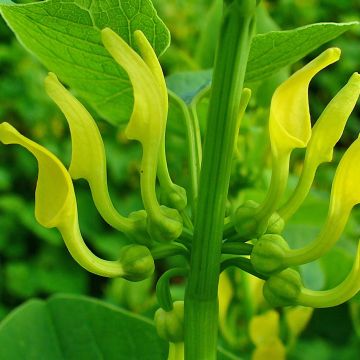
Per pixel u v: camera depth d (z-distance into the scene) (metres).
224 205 0.14
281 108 0.14
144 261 0.14
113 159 0.63
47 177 0.13
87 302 0.20
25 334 0.20
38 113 0.65
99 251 0.63
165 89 0.14
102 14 0.15
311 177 0.14
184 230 0.14
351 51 0.72
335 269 0.27
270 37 0.16
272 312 0.24
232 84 0.13
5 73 0.67
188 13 0.63
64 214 0.14
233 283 0.25
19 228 0.61
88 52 0.16
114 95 0.18
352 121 0.67
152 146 0.14
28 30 0.16
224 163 0.14
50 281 0.58
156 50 0.16
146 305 0.31
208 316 0.14
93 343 0.20
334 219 0.14
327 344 0.37
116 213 0.14
